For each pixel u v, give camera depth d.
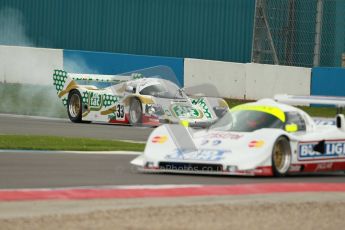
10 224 21.58
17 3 105.19
